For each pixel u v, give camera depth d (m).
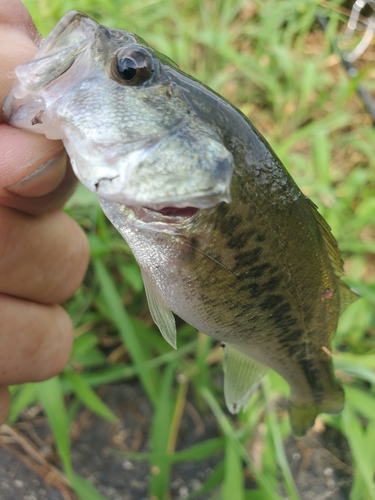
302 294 0.08
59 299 0.10
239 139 0.07
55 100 0.06
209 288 0.07
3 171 0.06
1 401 0.09
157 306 0.08
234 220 0.07
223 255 0.07
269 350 0.09
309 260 0.08
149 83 0.06
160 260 0.07
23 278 0.08
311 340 0.09
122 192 0.06
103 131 0.06
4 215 0.08
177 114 0.06
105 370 0.14
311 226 0.08
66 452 0.11
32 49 0.07
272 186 0.07
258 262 0.07
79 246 0.10
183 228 0.07
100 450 0.14
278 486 0.13
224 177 0.06
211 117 0.07
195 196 0.06
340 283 0.09
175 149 0.06
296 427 0.11
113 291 0.13
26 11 0.08
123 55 0.06
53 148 0.07
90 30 0.07
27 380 0.09
